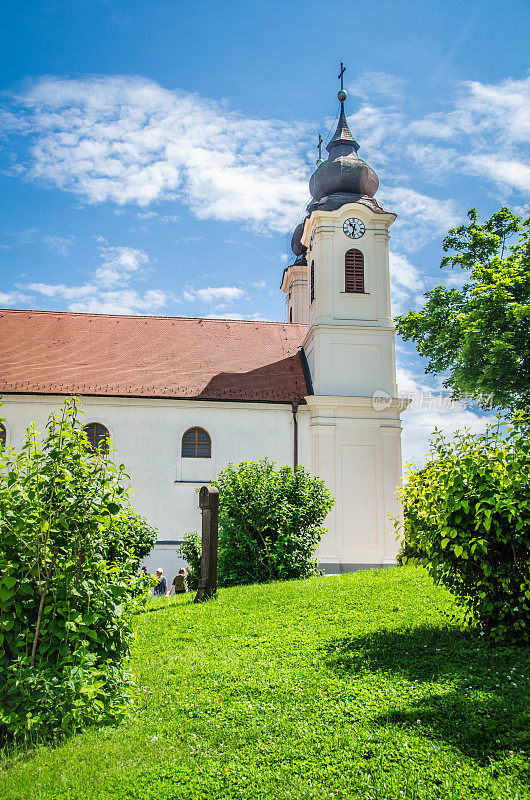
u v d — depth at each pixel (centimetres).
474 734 661
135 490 2756
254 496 1769
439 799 565
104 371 2936
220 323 3384
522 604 874
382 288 3028
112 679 785
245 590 1473
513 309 2464
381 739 670
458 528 905
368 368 2959
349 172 3141
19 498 730
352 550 2758
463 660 856
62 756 665
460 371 2616
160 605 1429
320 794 587
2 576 696
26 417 2756
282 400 2903
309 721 729
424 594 1247
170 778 631
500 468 905
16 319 3188
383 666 866
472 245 2964
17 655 710
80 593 747
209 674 894
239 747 686
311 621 1122
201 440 2844
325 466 2817
